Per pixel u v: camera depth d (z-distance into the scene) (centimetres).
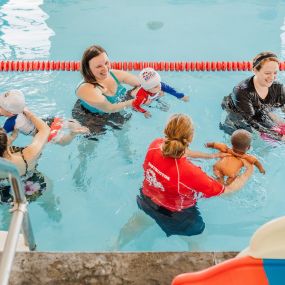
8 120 316
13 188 160
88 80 345
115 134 352
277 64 317
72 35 515
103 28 531
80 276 165
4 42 496
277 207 295
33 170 303
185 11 575
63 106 389
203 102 398
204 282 135
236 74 447
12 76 439
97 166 328
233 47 491
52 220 289
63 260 170
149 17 559
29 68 452
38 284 162
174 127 243
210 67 455
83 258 170
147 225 276
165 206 267
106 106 346
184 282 136
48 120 352
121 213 293
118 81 367
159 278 164
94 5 590
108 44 496
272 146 335
